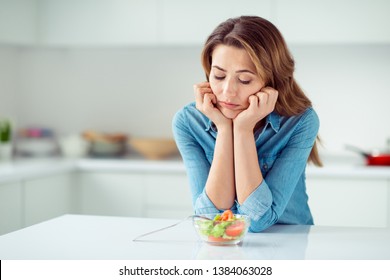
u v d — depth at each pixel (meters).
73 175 4.23
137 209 4.13
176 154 4.67
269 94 1.89
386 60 4.43
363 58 4.46
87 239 1.81
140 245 1.73
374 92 4.46
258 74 1.89
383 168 3.84
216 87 1.94
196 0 4.21
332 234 1.90
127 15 4.33
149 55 4.81
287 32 4.09
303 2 4.06
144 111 4.84
